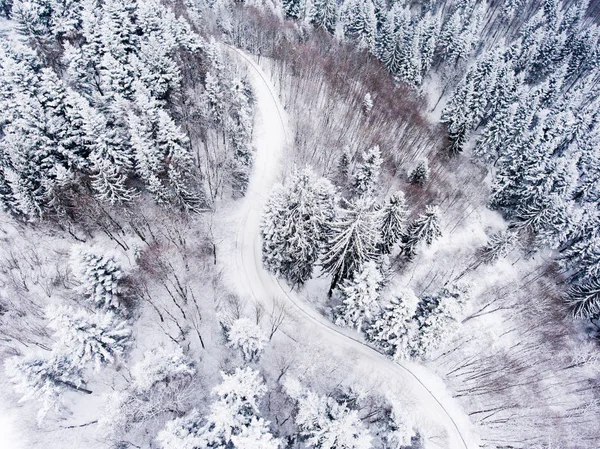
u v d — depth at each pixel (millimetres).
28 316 36812
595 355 51125
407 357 37906
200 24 73938
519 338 53031
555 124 68188
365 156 51188
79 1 54656
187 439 25000
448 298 34812
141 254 42656
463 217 65188
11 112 39812
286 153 59375
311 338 42562
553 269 61062
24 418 32156
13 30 53562
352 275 39562
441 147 74938
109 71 45844
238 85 54781
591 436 44812
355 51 85938
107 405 29141
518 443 41656
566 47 98812
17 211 40750
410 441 32750
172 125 42719
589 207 60156
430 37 93312
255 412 29672
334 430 27453
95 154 40219
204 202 49500
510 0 114000
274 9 92750
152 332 38906
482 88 73812
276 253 41688
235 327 31562
